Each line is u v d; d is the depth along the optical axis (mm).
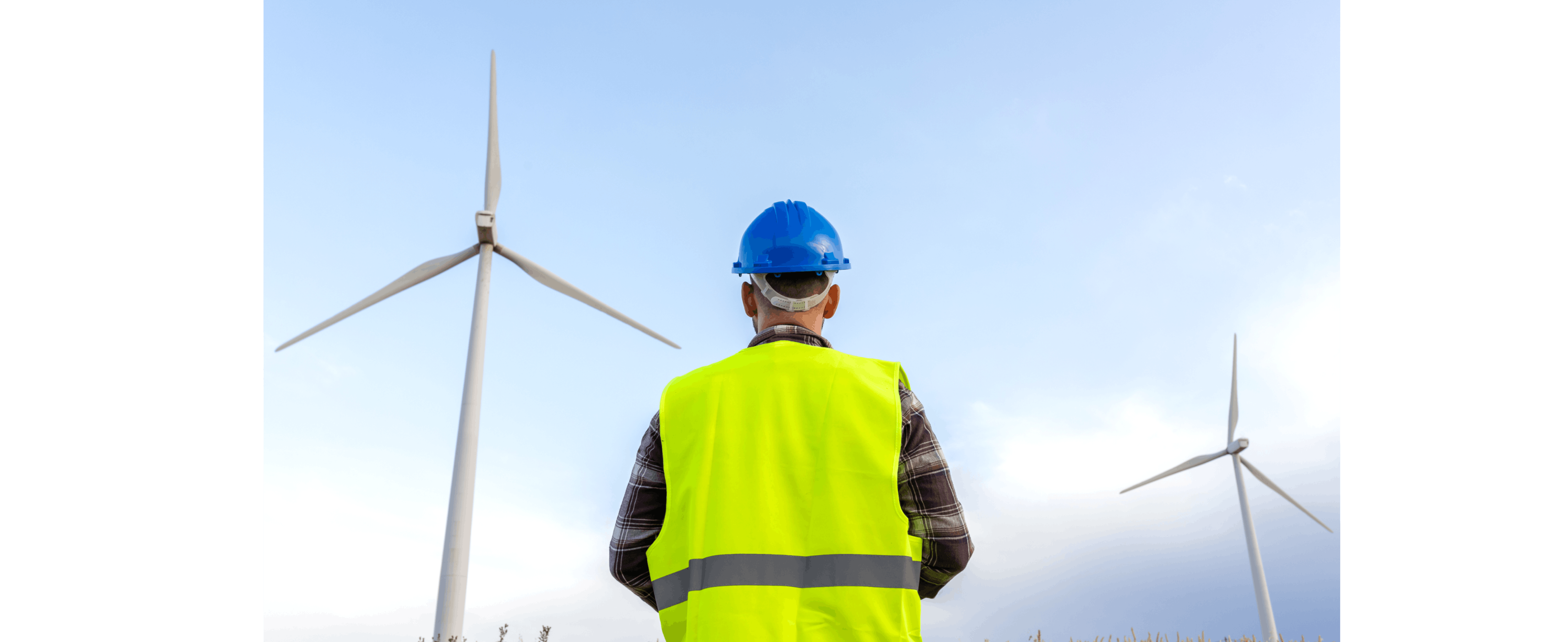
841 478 2592
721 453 2674
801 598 2488
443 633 22141
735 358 2900
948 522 2674
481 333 25219
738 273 3051
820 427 2670
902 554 2539
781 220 3049
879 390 2727
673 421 2799
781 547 2537
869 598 2479
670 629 2617
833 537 2539
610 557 2830
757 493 2600
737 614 2457
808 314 2984
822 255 2963
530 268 26172
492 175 26625
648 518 2791
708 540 2568
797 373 2777
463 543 23391
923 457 2711
